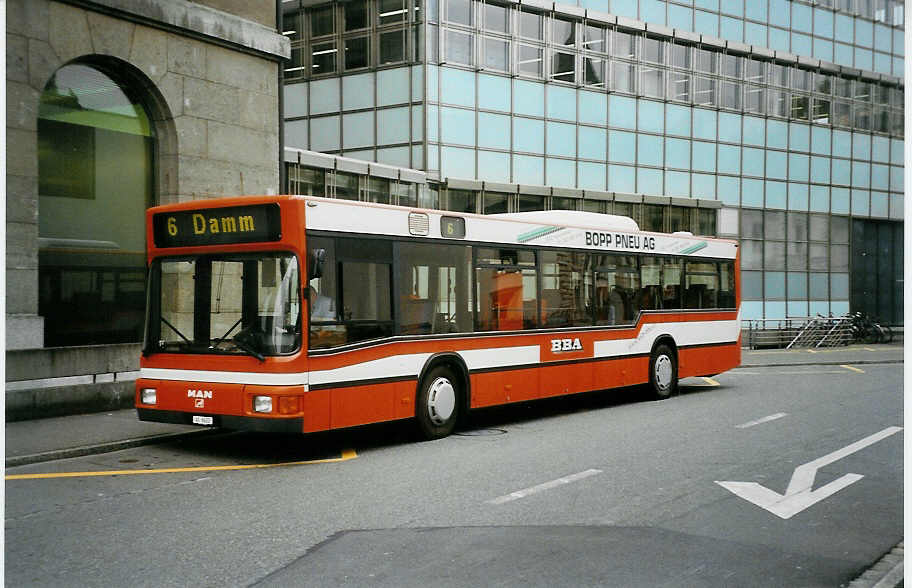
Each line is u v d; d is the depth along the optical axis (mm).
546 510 7297
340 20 30391
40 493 7980
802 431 11922
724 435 11531
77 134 13211
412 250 10992
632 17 33344
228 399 9602
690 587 5367
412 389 10891
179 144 14375
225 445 10750
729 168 36312
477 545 6223
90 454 10047
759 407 14773
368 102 29859
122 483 8438
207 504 7516
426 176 28500
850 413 13945
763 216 37500
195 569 5652
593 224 14656
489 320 12156
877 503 7691
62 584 5355
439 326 11359
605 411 14281
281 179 16344
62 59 12594
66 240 13000
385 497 7770
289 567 5695
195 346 10000
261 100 15867
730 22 36125
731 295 17922
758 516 7191
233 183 15328
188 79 14508
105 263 13617
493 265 12266
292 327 9500
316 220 9727
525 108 30844
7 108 11844
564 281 13617
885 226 42188
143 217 14266
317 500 7652
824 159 39406
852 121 40312
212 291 9969
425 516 7066
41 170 12664
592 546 6234
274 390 9375
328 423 9711
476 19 29875
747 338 36531
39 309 12570
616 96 33031
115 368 13117
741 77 36625
